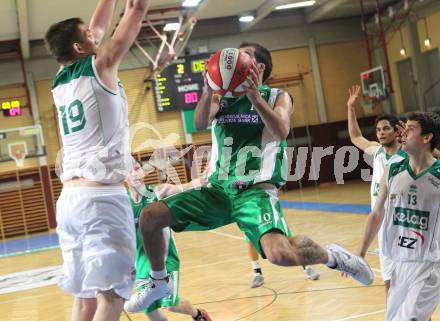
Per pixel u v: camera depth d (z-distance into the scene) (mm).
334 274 6402
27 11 14234
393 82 19219
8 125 17609
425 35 17297
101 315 3029
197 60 18500
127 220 3160
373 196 4617
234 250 9258
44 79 17859
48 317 6195
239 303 5719
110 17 3639
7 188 17406
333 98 20172
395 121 4457
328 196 15492
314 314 4977
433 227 3205
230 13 18438
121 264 3084
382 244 3398
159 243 3270
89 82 3102
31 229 17594
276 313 5176
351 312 4887
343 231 9242
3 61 17531
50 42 3287
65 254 3256
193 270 7891
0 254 13219
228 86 3090
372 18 19578
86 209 3078
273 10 18469
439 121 3268
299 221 11359
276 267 7250
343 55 20266
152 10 15281
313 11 19344
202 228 3314
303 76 20016
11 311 6715
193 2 14461
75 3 14219
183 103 18438
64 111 3199
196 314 4398
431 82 17609
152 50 18500
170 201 3217
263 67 3430
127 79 18469
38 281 8656
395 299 3281
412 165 3309
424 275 3193
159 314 4199
